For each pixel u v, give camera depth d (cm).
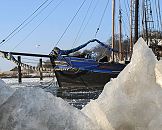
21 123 230
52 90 2688
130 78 277
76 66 2748
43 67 2827
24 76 4412
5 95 238
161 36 3825
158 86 272
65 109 242
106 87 291
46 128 232
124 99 265
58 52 2792
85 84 2742
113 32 3959
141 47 293
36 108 237
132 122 256
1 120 231
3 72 5038
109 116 258
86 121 241
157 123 247
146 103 261
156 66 280
